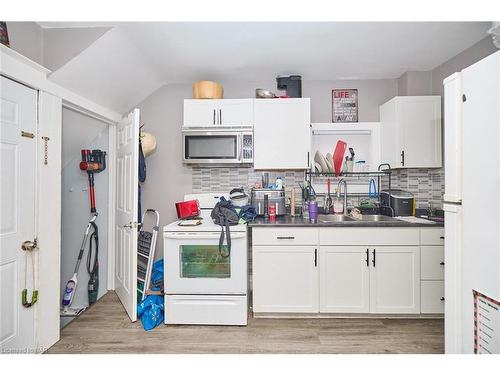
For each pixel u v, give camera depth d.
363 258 2.33
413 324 2.28
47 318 1.95
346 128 2.95
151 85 2.94
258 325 2.28
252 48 2.34
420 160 2.61
